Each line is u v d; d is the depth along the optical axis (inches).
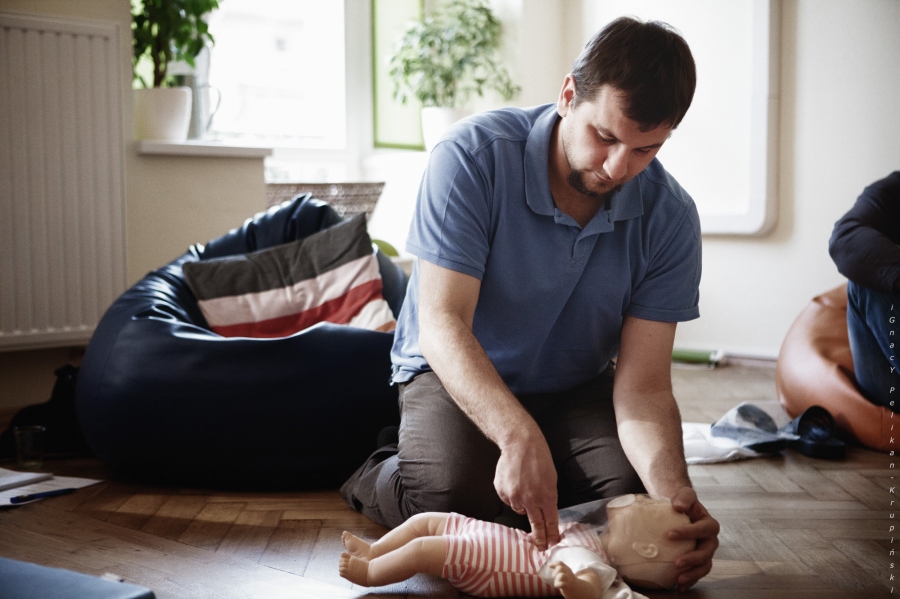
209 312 97.3
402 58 172.6
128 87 124.2
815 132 153.4
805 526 71.9
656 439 59.3
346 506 77.6
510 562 54.0
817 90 152.6
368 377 82.8
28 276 115.8
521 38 171.8
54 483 83.4
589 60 52.6
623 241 63.1
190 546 66.2
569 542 54.1
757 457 95.7
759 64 155.1
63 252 118.6
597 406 68.2
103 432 82.5
